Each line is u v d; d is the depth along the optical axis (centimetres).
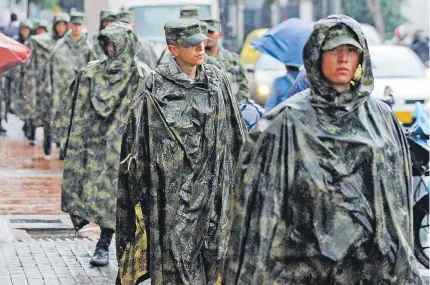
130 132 1480
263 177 995
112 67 1870
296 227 991
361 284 995
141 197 1477
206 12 4375
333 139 991
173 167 1466
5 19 6156
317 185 986
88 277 1788
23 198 2603
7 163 3294
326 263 988
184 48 1467
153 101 1470
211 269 1474
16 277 1781
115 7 4762
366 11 8338
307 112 997
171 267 1459
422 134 1852
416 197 1856
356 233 988
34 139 3853
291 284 995
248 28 6656
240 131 1498
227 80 1503
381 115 1016
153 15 4403
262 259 988
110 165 1867
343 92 994
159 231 1463
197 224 1470
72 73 3362
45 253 1975
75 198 1886
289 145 994
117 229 1498
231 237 1000
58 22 3641
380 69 3503
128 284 1489
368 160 992
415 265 1003
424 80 3447
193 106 1474
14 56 1922
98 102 1869
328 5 6675
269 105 2005
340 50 986
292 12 6681
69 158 1888
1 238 2067
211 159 1477
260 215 992
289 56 2050
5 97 4219
